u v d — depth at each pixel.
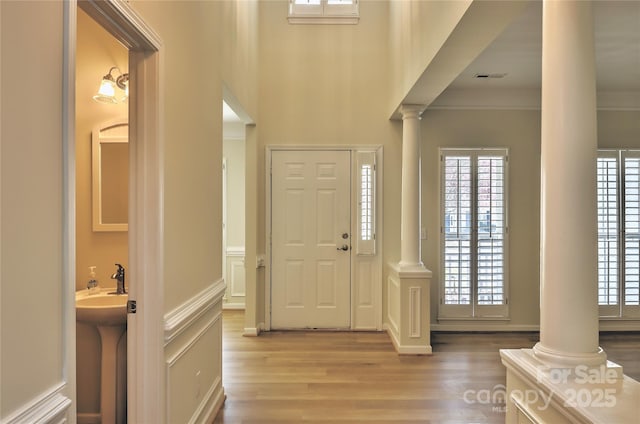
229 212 5.70
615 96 4.45
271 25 4.57
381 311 4.53
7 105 0.90
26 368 0.95
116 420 2.23
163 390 1.79
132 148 1.74
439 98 4.50
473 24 2.16
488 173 4.52
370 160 4.53
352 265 4.56
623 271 4.45
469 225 4.53
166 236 1.85
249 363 3.52
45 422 0.97
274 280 4.57
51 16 1.04
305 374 3.28
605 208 4.45
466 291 4.52
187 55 2.15
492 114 4.55
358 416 2.58
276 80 4.57
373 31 4.57
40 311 0.99
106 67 2.57
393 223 4.55
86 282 2.57
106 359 2.23
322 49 4.58
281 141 4.57
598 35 3.08
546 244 1.43
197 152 2.32
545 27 1.45
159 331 1.74
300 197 4.57
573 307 1.36
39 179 0.99
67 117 1.09
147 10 1.66
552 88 1.41
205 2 2.46
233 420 2.54
